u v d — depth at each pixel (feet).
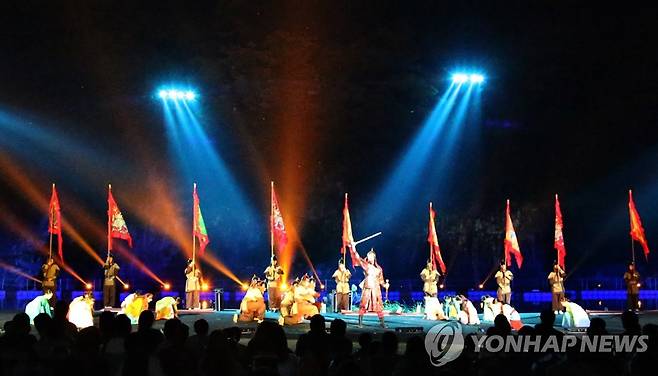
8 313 108.99
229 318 97.30
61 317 46.24
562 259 114.62
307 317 90.02
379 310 89.56
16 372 35.29
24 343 38.29
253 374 32.22
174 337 36.76
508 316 88.74
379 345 40.70
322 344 41.45
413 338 37.27
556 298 113.19
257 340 37.55
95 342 35.22
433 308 97.30
